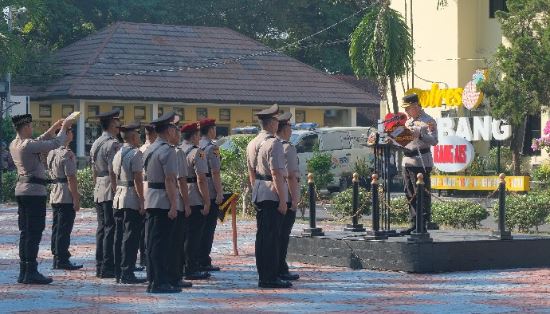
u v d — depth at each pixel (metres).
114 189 21.62
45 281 20.89
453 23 58.62
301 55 90.62
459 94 56.56
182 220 19.94
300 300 18.28
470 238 23.53
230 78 73.06
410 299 18.33
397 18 49.78
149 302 18.09
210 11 89.00
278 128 21.28
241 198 39.25
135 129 20.94
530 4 45.50
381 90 58.94
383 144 24.00
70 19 83.69
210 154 22.86
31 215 20.78
